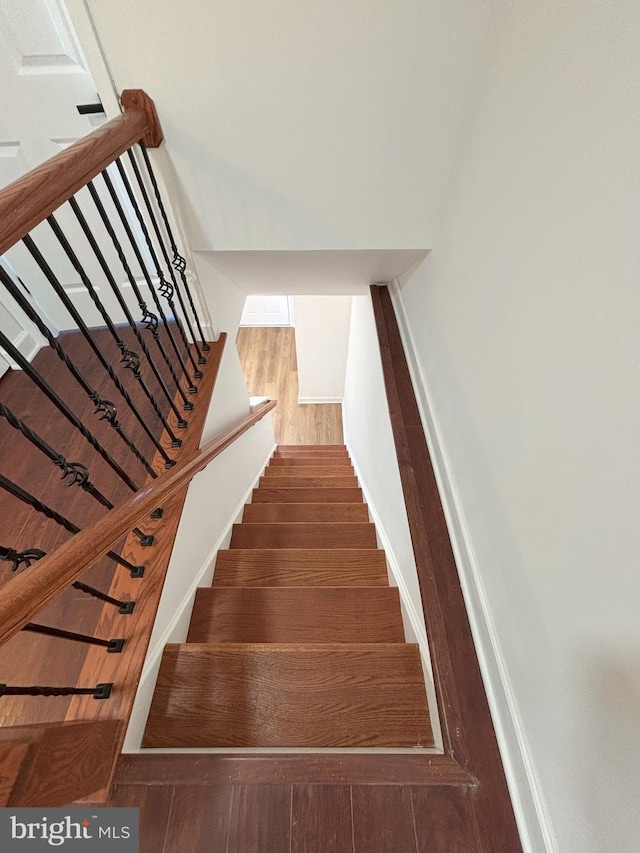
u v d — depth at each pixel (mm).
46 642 1287
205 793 963
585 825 712
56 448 1796
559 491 793
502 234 1103
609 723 650
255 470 3115
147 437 1821
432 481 1547
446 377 1521
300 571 1952
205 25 1253
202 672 1307
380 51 1321
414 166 1598
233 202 1689
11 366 2123
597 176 706
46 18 1400
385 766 992
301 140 1521
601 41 696
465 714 1056
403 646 1355
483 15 1251
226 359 2236
